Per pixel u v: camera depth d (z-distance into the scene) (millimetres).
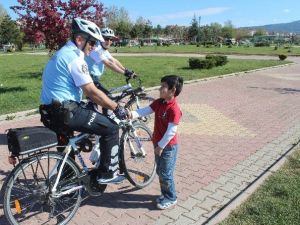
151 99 6156
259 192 4242
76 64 3348
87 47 3537
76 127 3486
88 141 3809
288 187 4316
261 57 35188
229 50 50000
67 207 3809
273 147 6129
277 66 23375
